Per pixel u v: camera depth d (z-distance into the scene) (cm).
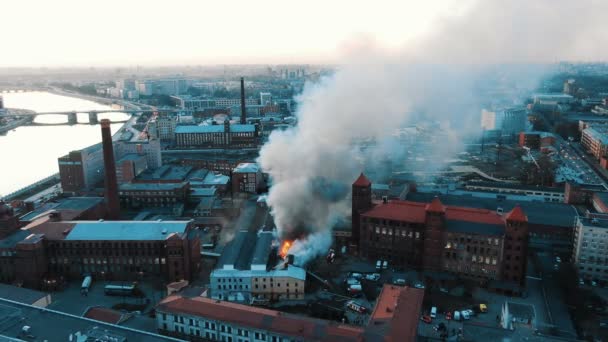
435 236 17675
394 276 17775
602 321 14550
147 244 17812
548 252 19725
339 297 16412
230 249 18325
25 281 17362
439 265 17825
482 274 17200
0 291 14762
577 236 17712
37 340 10825
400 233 18612
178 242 17238
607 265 17125
